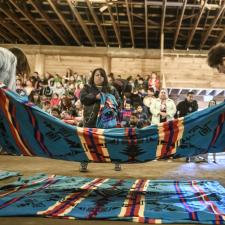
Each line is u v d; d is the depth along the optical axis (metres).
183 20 10.27
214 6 8.51
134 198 3.29
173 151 3.22
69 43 12.88
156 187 3.86
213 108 3.17
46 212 2.73
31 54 12.87
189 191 3.63
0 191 3.55
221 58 2.96
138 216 2.67
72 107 9.84
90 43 12.85
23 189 3.65
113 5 8.93
